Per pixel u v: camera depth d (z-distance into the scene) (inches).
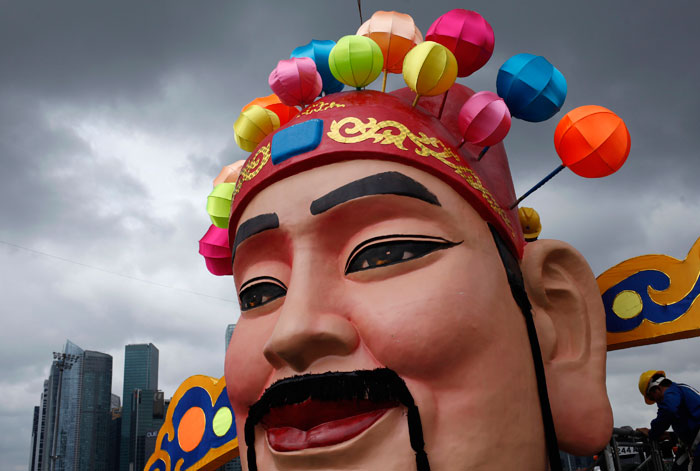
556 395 125.6
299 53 160.4
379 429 103.7
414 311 108.3
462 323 109.0
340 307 113.9
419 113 137.1
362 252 117.5
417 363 105.6
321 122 130.3
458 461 102.0
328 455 103.8
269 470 114.3
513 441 107.3
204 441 201.3
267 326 125.1
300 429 111.7
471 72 151.5
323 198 120.6
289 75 145.6
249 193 135.0
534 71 141.8
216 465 199.6
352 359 109.2
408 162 123.8
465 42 144.2
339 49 137.9
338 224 119.8
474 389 107.0
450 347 107.0
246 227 131.6
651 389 236.5
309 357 109.7
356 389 105.4
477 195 126.5
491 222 130.0
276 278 126.7
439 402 105.9
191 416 211.5
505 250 129.0
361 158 124.6
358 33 152.9
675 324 153.9
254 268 131.9
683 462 209.8
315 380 107.8
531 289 132.5
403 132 127.3
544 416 117.0
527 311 123.9
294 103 151.5
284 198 126.4
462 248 118.9
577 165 136.4
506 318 117.2
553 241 137.3
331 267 119.0
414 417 102.9
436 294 110.3
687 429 208.8
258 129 154.3
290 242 123.9
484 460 103.1
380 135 125.9
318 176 124.6
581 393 126.6
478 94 132.8
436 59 129.4
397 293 111.6
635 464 253.1
